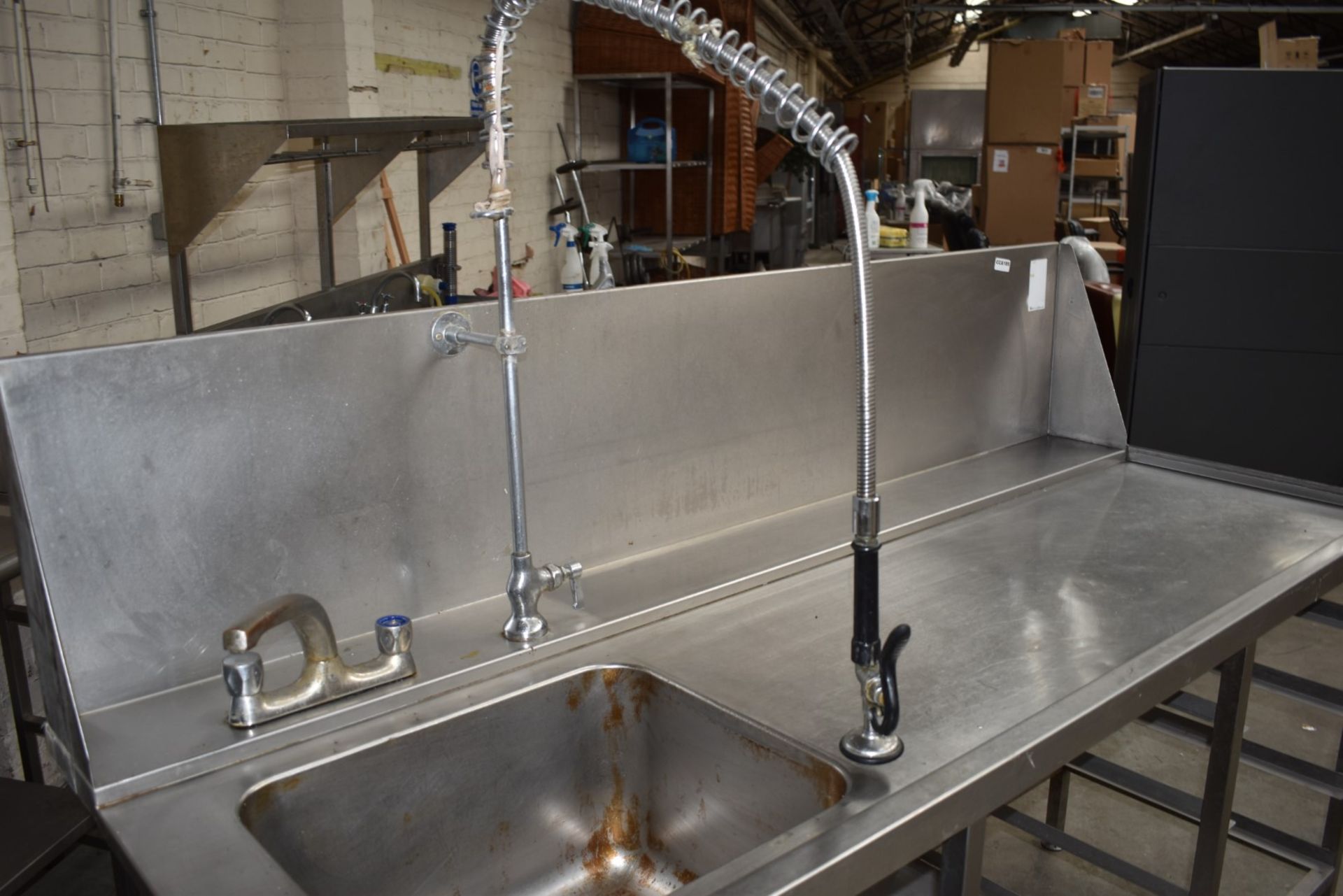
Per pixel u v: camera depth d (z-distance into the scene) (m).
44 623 0.99
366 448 1.18
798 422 1.69
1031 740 1.06
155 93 3.04
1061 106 6.65
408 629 1.12
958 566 1.55
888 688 0.97
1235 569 1.55
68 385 0.97
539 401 1.33
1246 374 2.95
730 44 0.90
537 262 5.73
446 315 1.22
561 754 1.22
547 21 5.54
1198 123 2.81
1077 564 1.57
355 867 1.06
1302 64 3.77
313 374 1.12
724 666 1.24
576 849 1.26
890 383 1.85
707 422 1.55
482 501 1.30
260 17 3.60
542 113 5.61
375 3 4.09
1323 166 2.75
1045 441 2.20
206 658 1.10
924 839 0.95
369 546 1.20
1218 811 1.55
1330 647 3.01
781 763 1.09
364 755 1.05
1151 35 19.53
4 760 1.94
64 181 2.77
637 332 1.42
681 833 1.23
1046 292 2.14
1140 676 1.21
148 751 0.98
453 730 1.11
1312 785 1.67
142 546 1.04
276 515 1.12
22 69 2.61
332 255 3.18
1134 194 3.02
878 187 8.80
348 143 3.05
